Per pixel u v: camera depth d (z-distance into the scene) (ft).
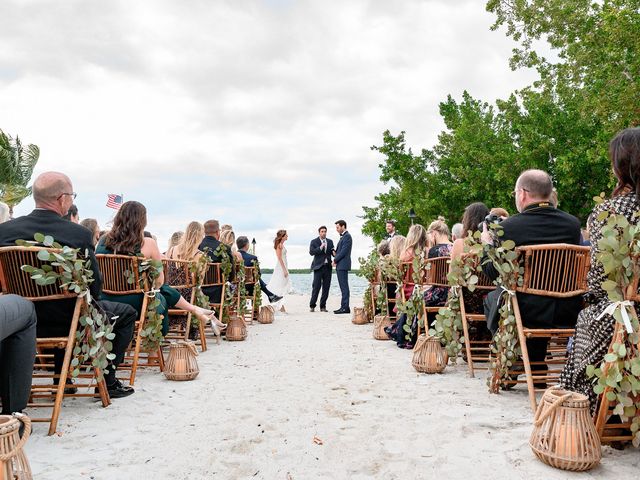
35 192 11.07
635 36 45.80
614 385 7.93
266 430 10.02
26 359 9.11
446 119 80.23
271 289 39.14
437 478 7.70
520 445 8.95
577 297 11.11
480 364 16.60
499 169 64.13
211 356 18.58
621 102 45.68
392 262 21.54
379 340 22.80
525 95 72.43
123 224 13.96
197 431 9.95
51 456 8.63
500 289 12.37
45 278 9.84
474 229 15.61
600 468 7.94
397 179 77.10
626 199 8.80
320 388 13.44
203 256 19.94
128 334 12.76
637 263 7.97
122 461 8.43
